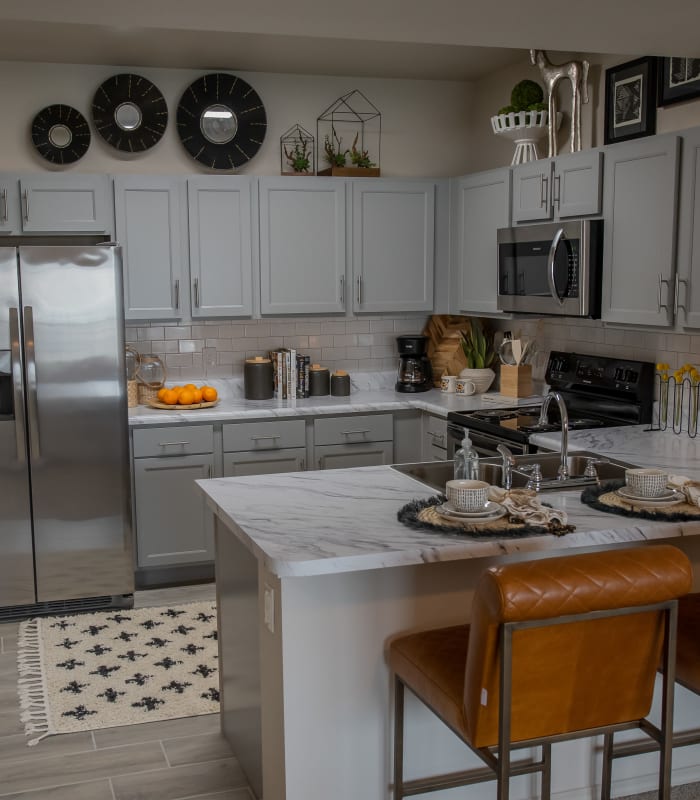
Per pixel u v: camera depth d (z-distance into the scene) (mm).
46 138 5023
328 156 5453
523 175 4555
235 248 5070
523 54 4980
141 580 4918
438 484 3207
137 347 5289
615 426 4266
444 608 2664
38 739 3289
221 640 3271
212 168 5293
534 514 2564
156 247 4957
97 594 4586
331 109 5496
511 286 4609
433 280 5434
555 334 5012
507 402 5051
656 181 3615
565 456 3174
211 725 3396
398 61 5129
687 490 2793
